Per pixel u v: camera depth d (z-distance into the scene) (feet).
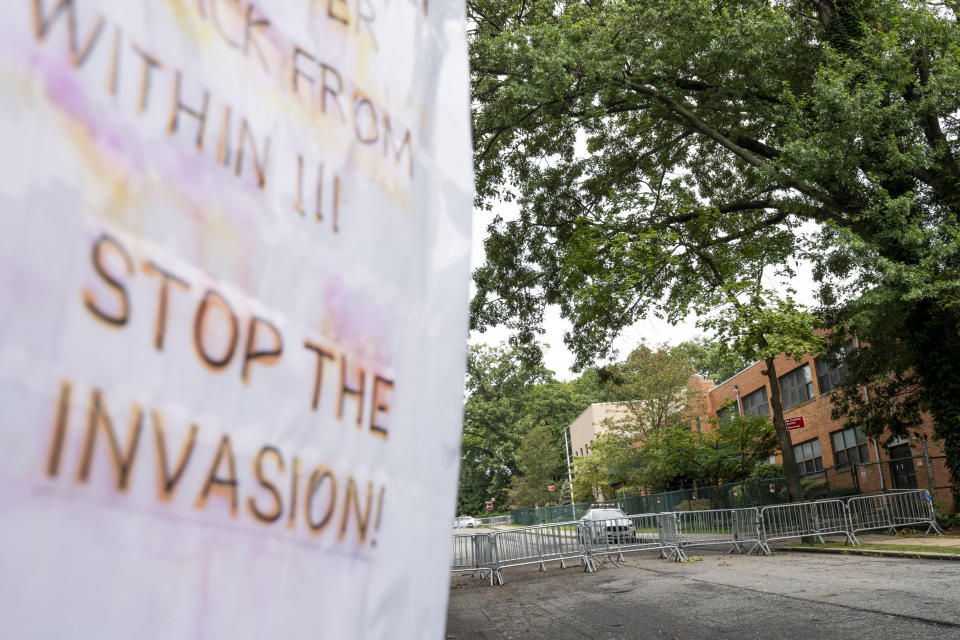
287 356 3.27
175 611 2.55
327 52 3.91
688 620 24.99
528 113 53.57
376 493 3.77
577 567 50.55
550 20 52.85
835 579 32.45
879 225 50.39
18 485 2.07
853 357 68.28
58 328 2.23
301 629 3.15
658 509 98.84
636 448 112.06
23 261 2.14
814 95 51.26
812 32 60.13
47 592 2.11
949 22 51.37
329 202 3.73
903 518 53.93
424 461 4.24
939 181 56.65
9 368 2.07
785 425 55.52
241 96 3.22
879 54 50.26
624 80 51.60
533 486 206.28
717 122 62.44
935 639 19.07
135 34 2.68
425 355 4.39
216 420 2.84
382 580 3.73
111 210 2.48
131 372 2.48
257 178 3.25
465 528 213.05
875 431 67.77
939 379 55.52
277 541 3.08
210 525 2.75
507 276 68.69
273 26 3.52
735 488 80.02
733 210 63.52
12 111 2.18
